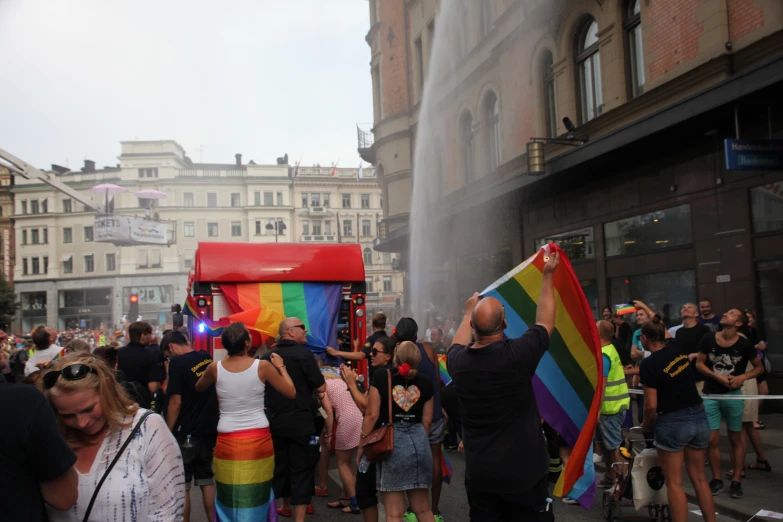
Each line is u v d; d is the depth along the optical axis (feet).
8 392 7.16
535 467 10.78
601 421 20.29
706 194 34.47
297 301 26.09
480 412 10.99
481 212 61.62
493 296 13.42
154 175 204.64
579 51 47.14
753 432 21.97
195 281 25.73
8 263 204.03
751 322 26.78
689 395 15.21
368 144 103.91
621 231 42.34
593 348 12.73
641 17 39.04
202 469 17.19
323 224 218.59
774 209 30.50
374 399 14.43
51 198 203.41
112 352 18.02
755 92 27.04
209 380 14.99
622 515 17.93
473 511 11.38
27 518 7.08
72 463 7.41
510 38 55.16
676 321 37.14
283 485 17.40
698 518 17.75
